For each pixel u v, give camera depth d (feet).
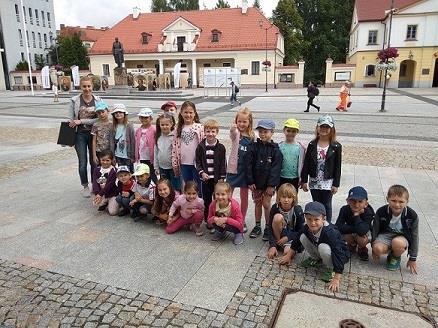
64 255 13.65
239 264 13.05
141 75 113.60
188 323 10.02
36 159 29.12
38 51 202.18
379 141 35.14
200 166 15.88
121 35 167.53
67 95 112.16
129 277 12.18
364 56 143.54
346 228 13.35
